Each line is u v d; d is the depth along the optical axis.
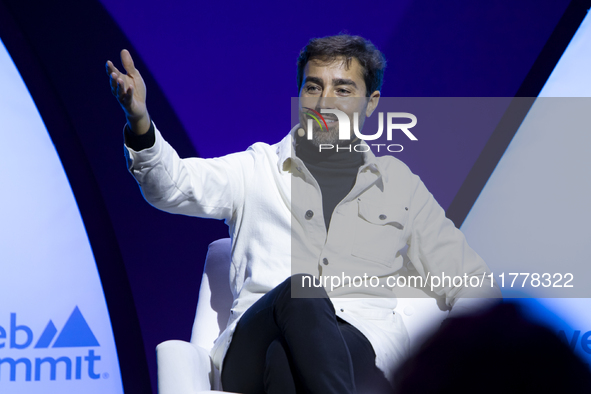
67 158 6.14
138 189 6.35
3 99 5.98
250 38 6.47
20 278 5.80
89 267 6.07
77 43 6.24
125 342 6.12
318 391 2.65
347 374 2.73
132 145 3.68
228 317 4.30
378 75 4.53
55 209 6.02
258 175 4.23
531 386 0.79
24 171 5.96
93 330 6.01
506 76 6.59
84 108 6.23
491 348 0.82
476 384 0.82
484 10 6.58
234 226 4.33
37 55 6.13
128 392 6.06
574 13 6.59
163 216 6.42
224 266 4.46
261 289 3.92
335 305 3.86
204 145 6.40
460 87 6.54
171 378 3.13
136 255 6.30
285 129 6.50
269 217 4.10
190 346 3.37
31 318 5.78
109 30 6.29
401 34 6.50
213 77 6.44
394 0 6.52
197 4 6.41
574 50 6.59
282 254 3.99
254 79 6.48
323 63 4.36
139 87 3.62
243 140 6.46
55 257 5.96
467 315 0.88
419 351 0.93
